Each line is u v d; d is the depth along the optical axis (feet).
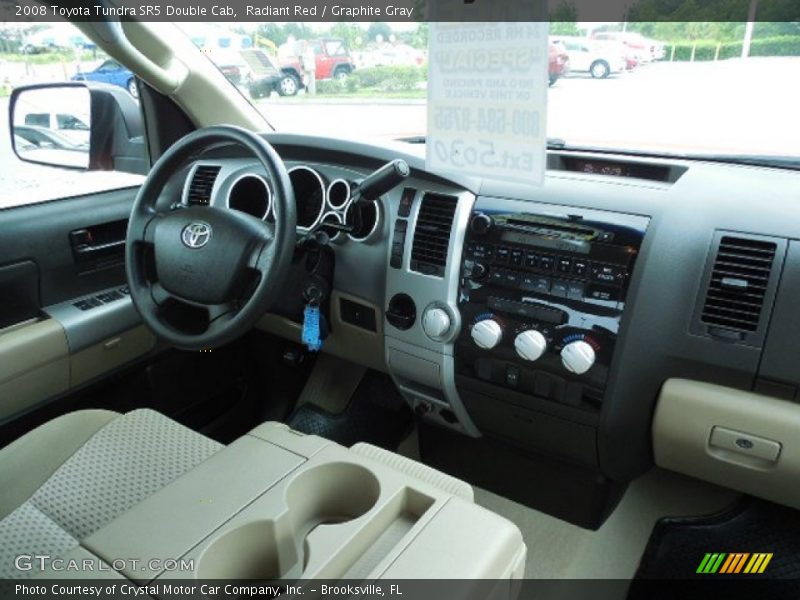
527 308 4.18
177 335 4.30
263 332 6.40
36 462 3.60
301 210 5.26
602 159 4.62
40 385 4.95
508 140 2.74
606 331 3.96
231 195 5.31
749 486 4.12
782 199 3.82
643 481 5.41
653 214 3.88
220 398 6.48
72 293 5.35
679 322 3.89
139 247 4.52
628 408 4.10
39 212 5.10
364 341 5.20
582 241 4.01
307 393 6.53
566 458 4.70
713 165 4.45
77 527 2.81
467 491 2.59
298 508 2.47
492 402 4.61
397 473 2.50
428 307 4.56
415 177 4.57
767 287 3.66
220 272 4.09
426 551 2.17
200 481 2.44
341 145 4.82
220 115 6.06
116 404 5.70
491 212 4.30
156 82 5.38
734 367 3.81
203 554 2.11
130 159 6.31
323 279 4.97
